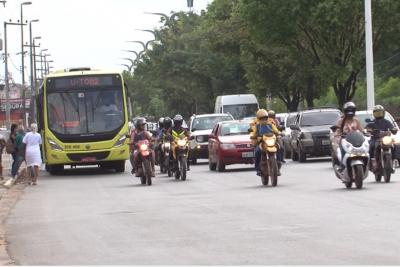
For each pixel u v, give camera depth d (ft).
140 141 99.04
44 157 128.26
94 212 68.18
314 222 53.42
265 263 38.91
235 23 252.21
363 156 75.97
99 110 124.57
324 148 130.21
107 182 107.45
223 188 86.58
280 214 59.06
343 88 205.67
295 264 38.29
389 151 82.23
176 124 104.47
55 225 60.08
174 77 324.39
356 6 182.60
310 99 240.32
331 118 136.36
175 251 44.19
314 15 183.73
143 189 90.99
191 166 139.33
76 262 42.34
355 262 38.11
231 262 39.63
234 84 302.66
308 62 207.00
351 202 64.85
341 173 78.13
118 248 46.50
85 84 124.88
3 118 440.86
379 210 58.34
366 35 159.22
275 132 86.69
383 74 288.10
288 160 143.54
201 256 41.96
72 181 112.88
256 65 250.78
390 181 83.76
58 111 124.26
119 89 125.80
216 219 57.93
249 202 69.26
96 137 123.54
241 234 49.39
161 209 67.41
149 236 50.83
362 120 115.24
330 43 194.49
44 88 124.88
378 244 43.09
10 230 58.18
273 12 190.90
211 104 321.52
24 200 84.69
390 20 189.47
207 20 284.20
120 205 73.20
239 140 115.14
